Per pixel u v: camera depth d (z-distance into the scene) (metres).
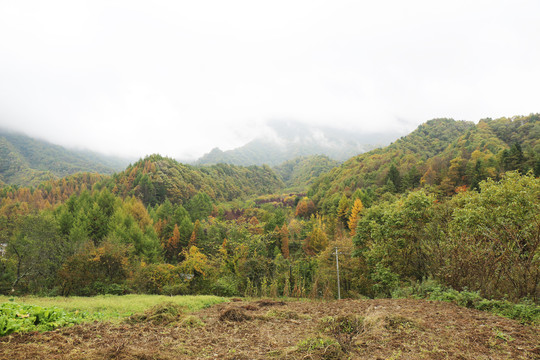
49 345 4.70
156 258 47.34
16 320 5.33
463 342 5.07
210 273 25.20
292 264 31.44
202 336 6.24
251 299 16.64
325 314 8.48
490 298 8.78
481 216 10.83
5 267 23.20
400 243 15.70
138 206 72.69
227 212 105.94
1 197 107.06
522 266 8.59
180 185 124.81
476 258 9.68
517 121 120.19
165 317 7.41
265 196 158.12
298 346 5.31
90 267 22.55
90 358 4.27
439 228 14.10
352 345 5.20
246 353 5.16
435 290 9.98
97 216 51.91
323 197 100.06
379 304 9.18
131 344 5.32
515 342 5.00
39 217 26.92
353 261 26.30
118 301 12.02
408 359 4.50
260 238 30.25
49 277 22.75
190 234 62.41
